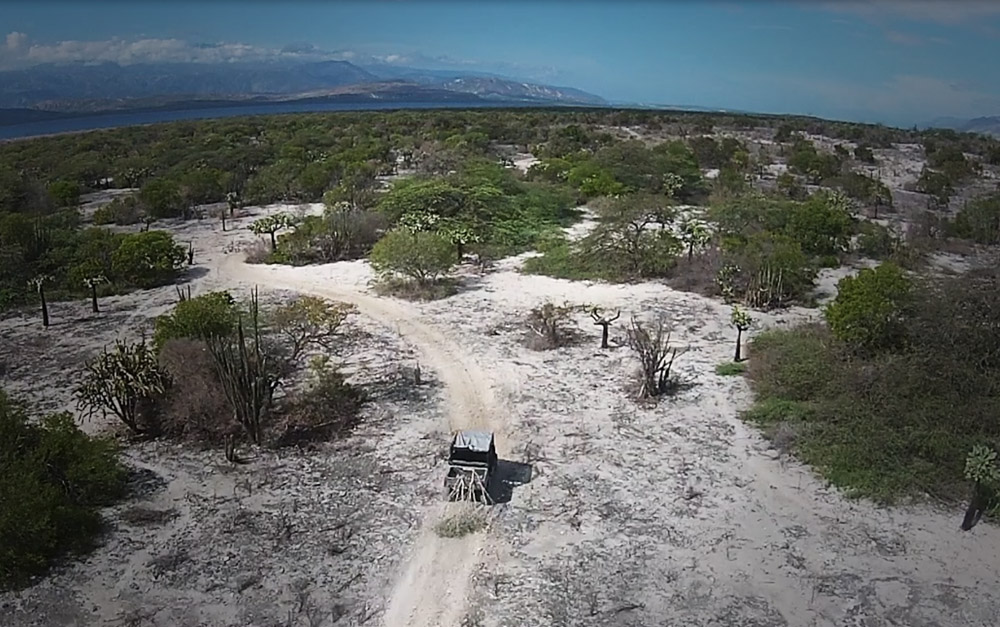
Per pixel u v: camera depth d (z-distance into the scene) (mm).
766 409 19391
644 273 32656
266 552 14016
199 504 15617
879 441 16938
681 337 25375
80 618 12234
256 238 40812
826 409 18656
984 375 19031
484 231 37938
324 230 36875
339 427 18984
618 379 21984
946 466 16203
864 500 15680
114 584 13078
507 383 21719
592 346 24594
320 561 13766
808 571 13445
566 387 21469
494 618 12281
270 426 18938
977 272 25328
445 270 31734
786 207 37500
